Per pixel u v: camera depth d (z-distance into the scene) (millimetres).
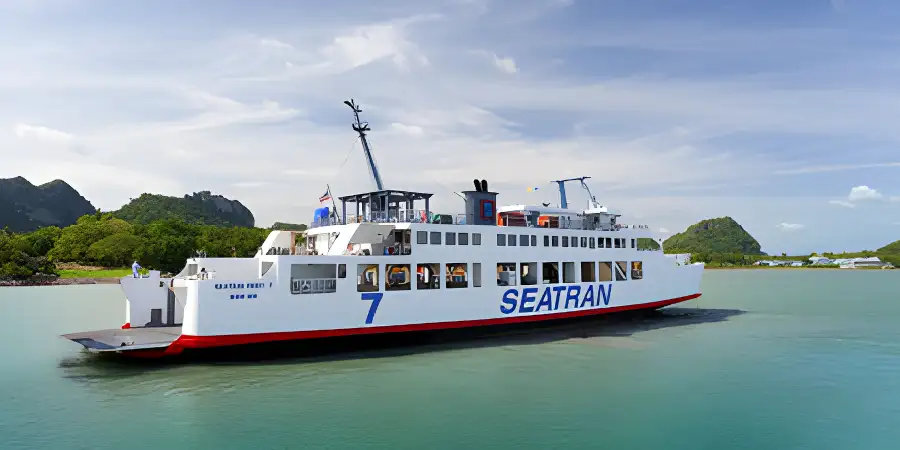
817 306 60750
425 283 33750
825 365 29156
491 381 25312
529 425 19766
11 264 96188
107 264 110562
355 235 31141
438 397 22844
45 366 27984
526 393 23516
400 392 23484
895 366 28984
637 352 31891
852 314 52344
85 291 81062
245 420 20031
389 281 35156
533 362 29062
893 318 48812
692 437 18875
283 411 20984
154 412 20859
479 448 17688
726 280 136875
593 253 40469
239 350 27500
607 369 27766
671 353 31750
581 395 23328
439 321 32531
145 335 28031
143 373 26078
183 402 21984
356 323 29719
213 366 27188
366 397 22750
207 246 112125
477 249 34281
